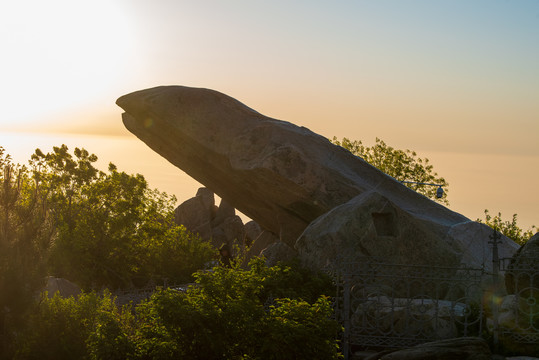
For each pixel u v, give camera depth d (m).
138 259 32.59
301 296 16.09
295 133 27.94
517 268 14.70
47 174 32.25
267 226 30.88
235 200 30.56
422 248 20.16
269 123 28.20
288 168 26.69
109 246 31.05
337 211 20.05
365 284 14.80
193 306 12.31
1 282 15.41
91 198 31.66
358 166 27.83
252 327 12.19
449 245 22.38
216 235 46.31
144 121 30.25
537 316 14.52
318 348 12.25
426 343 13.84
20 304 15.48
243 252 33.69
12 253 15.98
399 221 20.05
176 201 37.03
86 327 15.45
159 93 29.80
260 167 26.83
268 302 15.42
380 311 14.84
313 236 19.48
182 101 29.33
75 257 29.88
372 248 19.42
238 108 29.23
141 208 33.34
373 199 20.08
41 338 15.09
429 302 15.16
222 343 11.90
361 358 14.25
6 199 16.62
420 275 14.68
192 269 33.28
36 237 16.70
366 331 14.64
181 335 12.12
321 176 26.61
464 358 13.46
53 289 21.45
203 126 28.91
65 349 14.79
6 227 16.42
